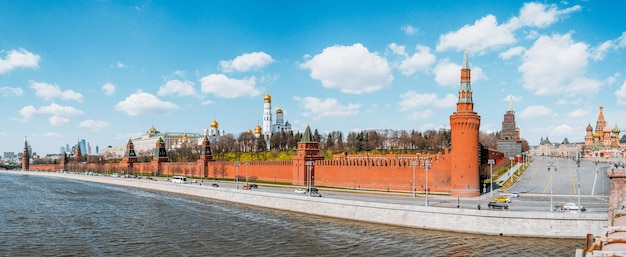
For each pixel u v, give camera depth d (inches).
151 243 2829.7
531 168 7037.4
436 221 3112.7
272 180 6683.1
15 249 2677.2
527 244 2669.8
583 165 7578.7
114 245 2783.0
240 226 3363.7
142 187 7249.0
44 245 2787.9
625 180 2566.4
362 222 3462.1
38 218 3818.9
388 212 3356.3
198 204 4781.0
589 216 2763.3
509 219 2888.8
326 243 2773.1
